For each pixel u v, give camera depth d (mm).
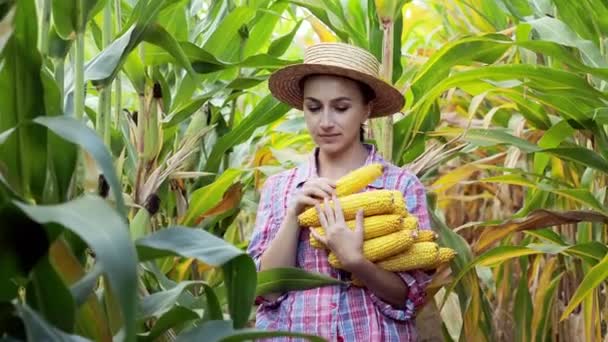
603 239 3166
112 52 2262
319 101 2330
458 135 3320
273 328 2350
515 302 3223
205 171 3275
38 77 1560
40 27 1938
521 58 3354
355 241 2160
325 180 2240
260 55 2992
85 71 2219
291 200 2369
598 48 2799
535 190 3326
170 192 3242
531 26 2877
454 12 4223
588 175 3154
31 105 1562
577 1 2859
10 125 1562
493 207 4566
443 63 2939
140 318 1679
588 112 2889
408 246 2199
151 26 2293
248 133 3221
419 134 3299
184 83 3092
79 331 1578
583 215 2758
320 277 1881
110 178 1304
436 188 3486
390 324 2273
